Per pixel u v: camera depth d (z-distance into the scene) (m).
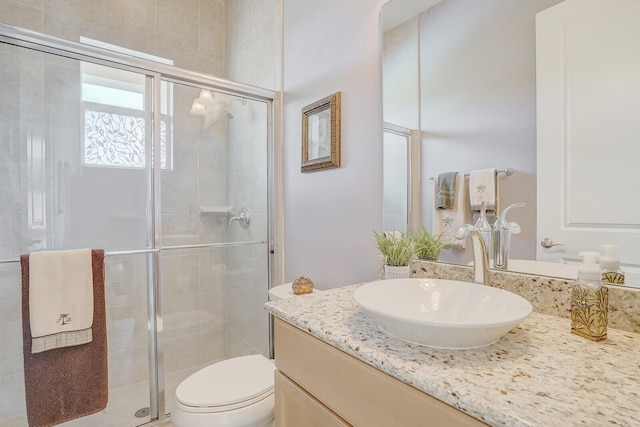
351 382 0.63
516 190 0.92
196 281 2.17
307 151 1.75
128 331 1.87
